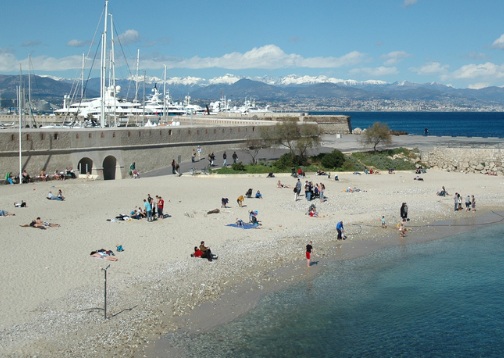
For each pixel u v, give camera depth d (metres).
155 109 151.12
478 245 47.75
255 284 35.38
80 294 30.98
